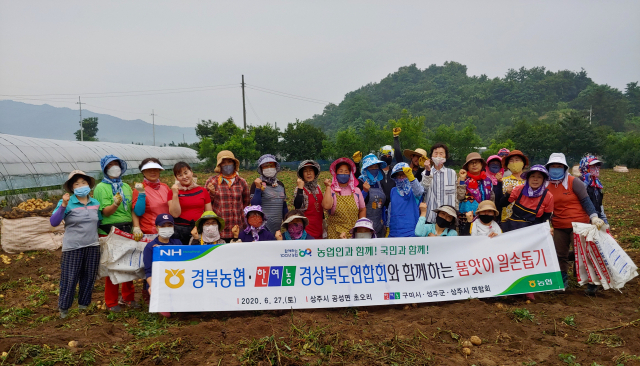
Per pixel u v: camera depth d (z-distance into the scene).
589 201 7.44
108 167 6.64
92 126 86.44
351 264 6.69
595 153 55.75
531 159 57.25
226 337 5.51
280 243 6.56
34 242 11.16
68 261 6.32
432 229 7.31
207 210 7.23
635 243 10.53
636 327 5.80
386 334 5.59
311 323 5.91
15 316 6.55
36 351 5.08
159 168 6.93
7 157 22.83
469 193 7.81
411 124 45.69
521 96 152.00
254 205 7.04
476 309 6.35
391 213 7.62
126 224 6.80
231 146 44.31
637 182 31.42
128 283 6.96
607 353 5.11
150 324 6.09
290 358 4.88
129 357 5.02
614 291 7.50
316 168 7.41
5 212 11.08
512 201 7.74
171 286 6.27
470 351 5.14
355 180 7.51
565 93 158.25
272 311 6.61
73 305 7.12
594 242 7.20
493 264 7.06
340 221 7.41
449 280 6.88
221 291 6.34
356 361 4.92
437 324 5.89
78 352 5.15
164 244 6.54
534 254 7.20
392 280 6.75
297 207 7.30
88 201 6.48
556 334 5.70
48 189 24.25
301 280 6.54
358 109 144.75
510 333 5.71
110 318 6.36
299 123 51.28
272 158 7.46
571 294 7.40
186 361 4.96
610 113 117.44
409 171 7.27
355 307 6.73
